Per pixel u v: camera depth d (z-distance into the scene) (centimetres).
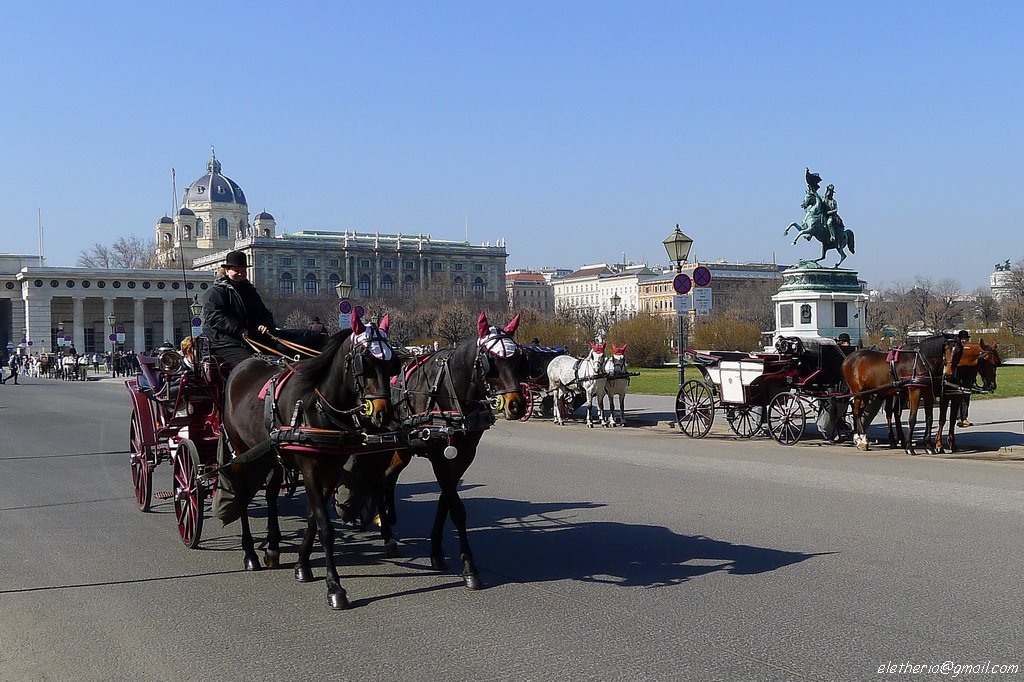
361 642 674
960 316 11000
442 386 879
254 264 15162
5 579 879
